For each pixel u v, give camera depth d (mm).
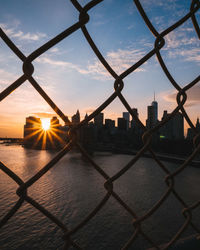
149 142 906
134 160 874
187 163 979
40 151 145875
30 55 670
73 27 723
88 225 23594
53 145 179125
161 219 24406
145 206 29375
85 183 45281
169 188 975
